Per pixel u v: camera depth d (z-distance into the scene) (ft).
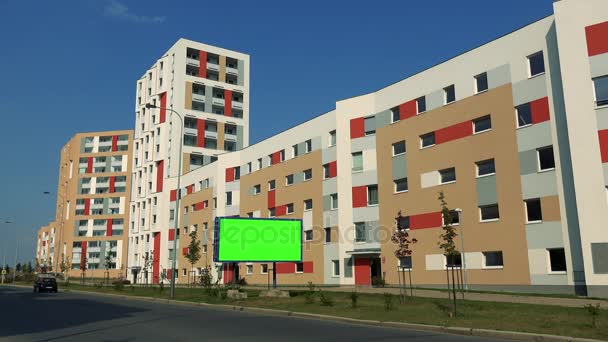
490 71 97.35
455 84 104.27
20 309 75.46
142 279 235.20
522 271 87.15
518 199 89.45
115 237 363.35
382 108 122.01
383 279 112.47
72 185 385.50
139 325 51.67
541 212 85.81
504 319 48.57
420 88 112.27
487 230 94.02
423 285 105.29
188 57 240.53
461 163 100.83
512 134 91.86
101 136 384.47
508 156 92.07
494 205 94.53
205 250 189.67
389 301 62.39
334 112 136.26
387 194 117.08
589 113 77.92
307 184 142.72
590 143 77.15
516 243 88.74
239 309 73.41
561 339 37.83
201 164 235.61
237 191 176.96
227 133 246.06
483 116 97.91
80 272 359.46
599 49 78.48
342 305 67.31
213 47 247.91
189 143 233.14
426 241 106.01
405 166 113.70
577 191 77.36
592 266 74.38
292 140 151.64
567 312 52.29
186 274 202.18
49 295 124.88
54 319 58.85
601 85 77.71
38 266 410.31
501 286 90.12
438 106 107.45
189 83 236.43
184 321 55.83
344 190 126.93
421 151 110.32
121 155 377.09
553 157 85.61
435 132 107.55
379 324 50.85
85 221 373.20
